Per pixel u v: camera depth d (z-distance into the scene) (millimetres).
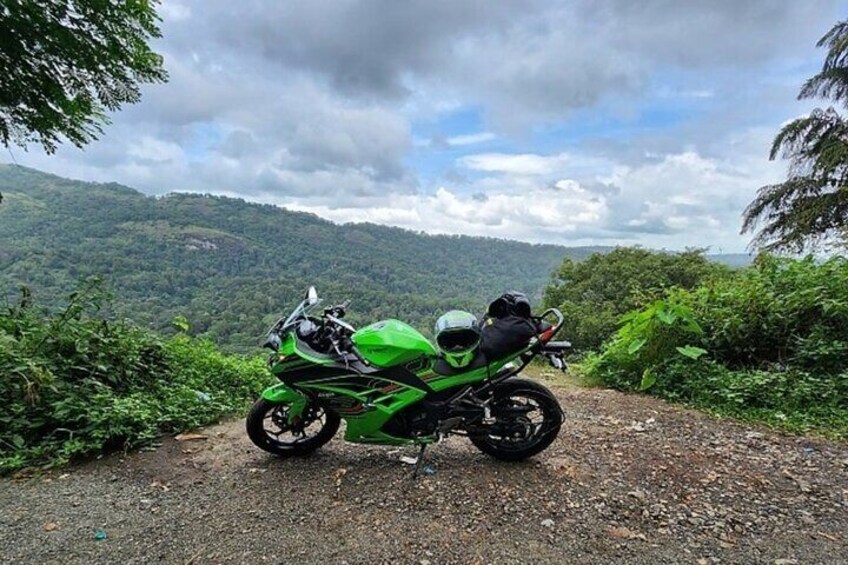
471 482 3414
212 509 3066
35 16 5348
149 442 4098
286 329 3613
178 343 6477
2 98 5828
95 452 3891
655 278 23562
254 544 2691
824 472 3607
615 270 25672
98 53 6074
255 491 3305
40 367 4352
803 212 15227
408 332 3590
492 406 3672
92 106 6531
